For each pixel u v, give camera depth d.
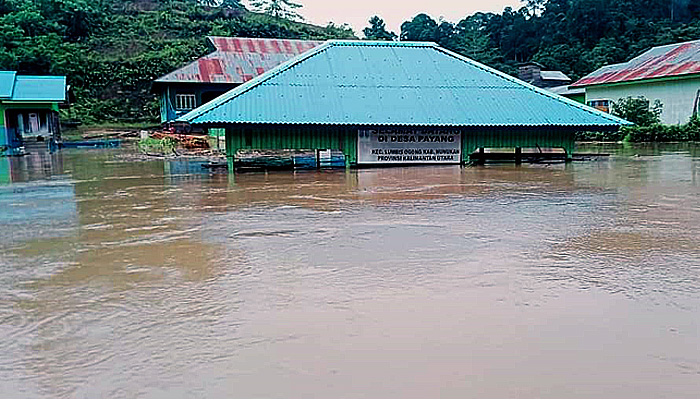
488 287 3.79
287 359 2.74
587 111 14.30
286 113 12.61
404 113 13.23
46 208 7.64
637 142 24.27
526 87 14.85
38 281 4.11
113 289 3.88
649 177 10.83
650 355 2.75
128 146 24.97
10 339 3.06
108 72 38.50
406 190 9.12
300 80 13.73
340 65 14.48
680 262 4.43
